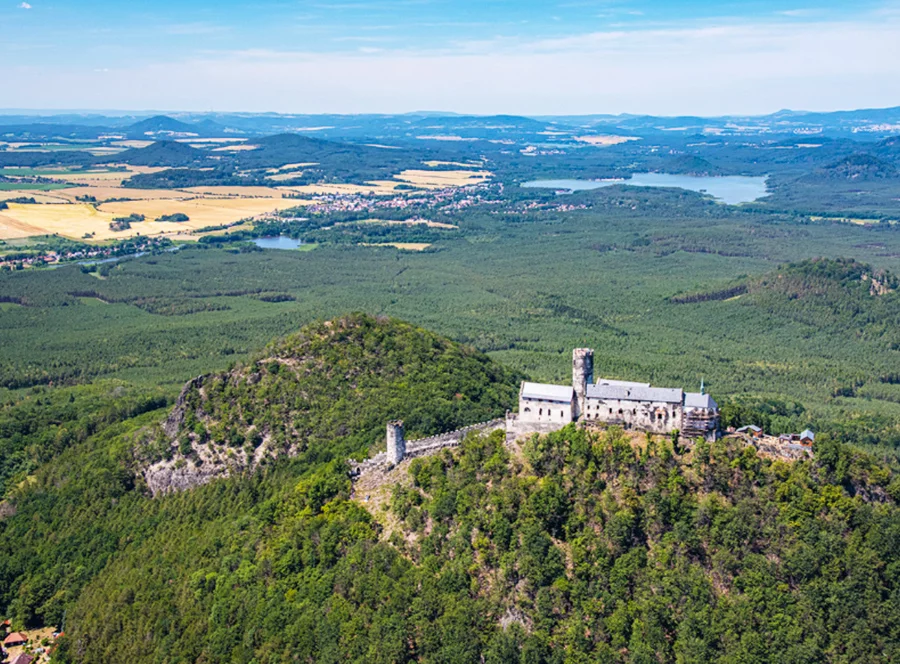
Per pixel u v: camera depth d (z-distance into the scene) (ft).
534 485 650.02
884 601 565.94
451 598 603.26
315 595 647.97
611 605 581.94
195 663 646.33
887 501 630.74
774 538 598.34
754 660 547.08
